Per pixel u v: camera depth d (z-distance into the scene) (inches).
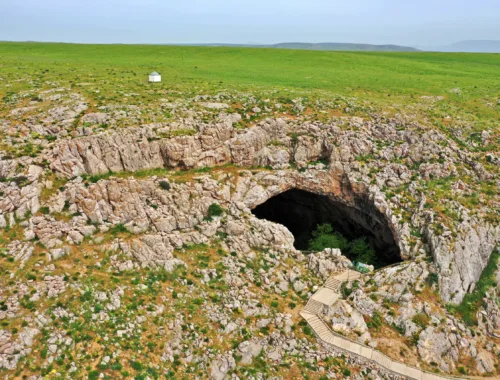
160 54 3969.0
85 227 1545.3
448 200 1825.8
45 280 1337.4
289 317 1514.5
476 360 1455.5
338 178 2066.9
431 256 1670.8
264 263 1722.4
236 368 1300.4
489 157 2031.3
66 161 1652.3
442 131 2186.3
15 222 1456.7
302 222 2600.9
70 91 2177.7
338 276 1728.6
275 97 2440.9
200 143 1979.6
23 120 1819.6
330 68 3575.3
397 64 3878.0
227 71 3218.5
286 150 2159.2
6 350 1123.3
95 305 1316.4
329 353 1422.2
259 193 1977.1
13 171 1537.9
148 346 1266.0
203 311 1446.9
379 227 2074.3
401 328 1510.8
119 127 1856.5
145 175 1800.0
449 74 3425.2
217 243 1738.4
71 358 1157.1
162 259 1583.4
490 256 1753.2
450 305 1578.5
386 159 2057.1
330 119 2234.3
